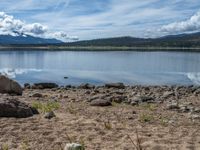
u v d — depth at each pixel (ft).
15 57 380.37
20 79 142.41
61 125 38.11
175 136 34.32
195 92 85.10
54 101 58.75
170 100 68.23
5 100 42.65
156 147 30.09
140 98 65.82
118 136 33.88
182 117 46.52
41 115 43.45
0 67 216.54
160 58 367.86
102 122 40.24
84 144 30.99
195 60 320.50
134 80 143.84
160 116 46.55
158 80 144.25
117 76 161.99
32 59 338.13
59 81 136.46
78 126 37.76
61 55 468.75
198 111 51.93
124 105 56.95
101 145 30.76
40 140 32.22
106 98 61.05
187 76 164.04
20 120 40.04
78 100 61.77
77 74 171.83
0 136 33.42
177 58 364.58
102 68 219.00
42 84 90.48
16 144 30.94
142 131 36.17
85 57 402.93
